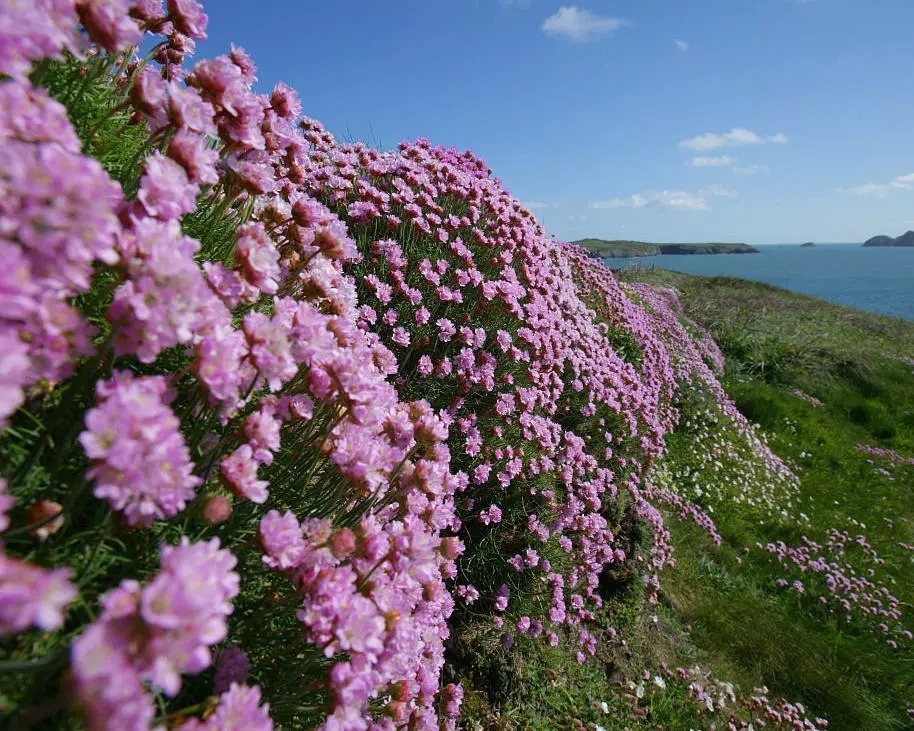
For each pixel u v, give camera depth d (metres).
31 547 1.24
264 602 1.73
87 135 1.82
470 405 4.65
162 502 1.11
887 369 19.92
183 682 1.43
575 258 10.17
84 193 0.94
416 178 5.21
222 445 1.57
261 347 1.48
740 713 5.37
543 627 4.40
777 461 11.90
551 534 4.70
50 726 1.08
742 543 8.64
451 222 5.33
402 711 2.01
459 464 4.27
